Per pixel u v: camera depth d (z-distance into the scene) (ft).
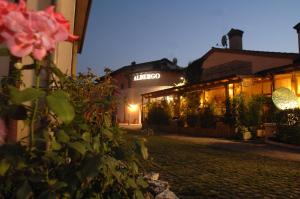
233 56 85.30
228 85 65.00
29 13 4.03
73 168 5.27
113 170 5.81
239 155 34.01
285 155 34.22
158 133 73.97
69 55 14.97
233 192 17.61
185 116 74.43
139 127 102.53
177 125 77.30
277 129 48.26
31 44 4.01
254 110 55.52
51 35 4.11
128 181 6.62
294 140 43.39
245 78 61.67
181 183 19.71
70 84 7.57
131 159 6.86
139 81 135.13
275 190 18.28
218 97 76.64
